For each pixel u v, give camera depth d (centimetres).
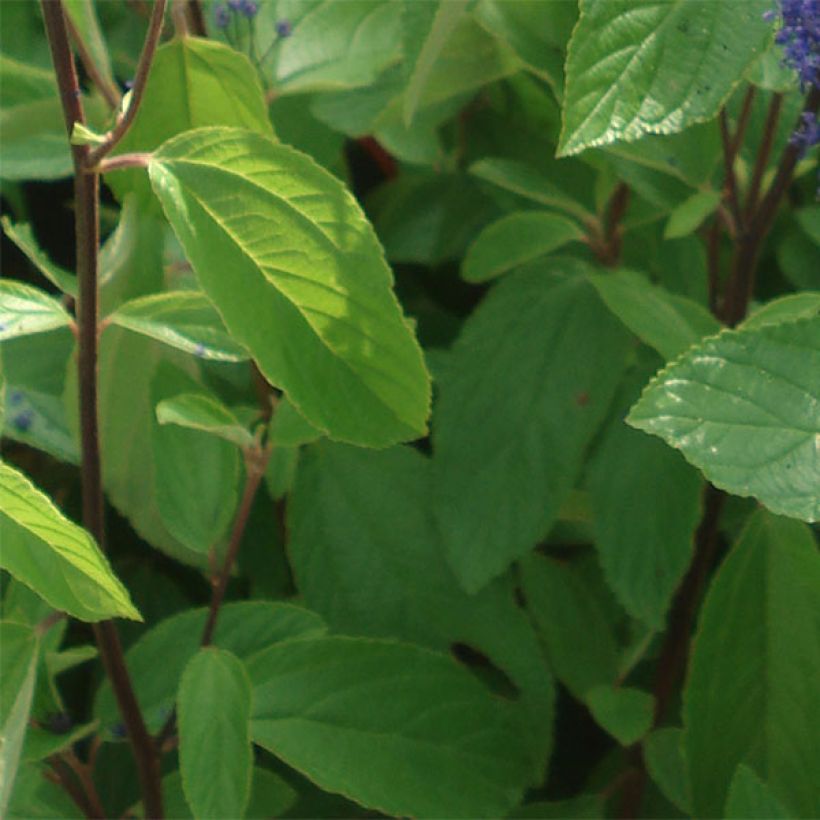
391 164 83
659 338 67
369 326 60
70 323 62
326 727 67
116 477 71
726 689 67
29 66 73
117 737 68
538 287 72
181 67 65
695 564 71
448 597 72
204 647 65
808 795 67
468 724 68
